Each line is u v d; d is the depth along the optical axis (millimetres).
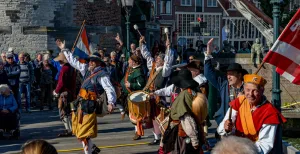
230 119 5789
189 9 57156
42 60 18375
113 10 27438
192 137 6805
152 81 10500
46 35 24578
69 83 11844
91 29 26469
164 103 9969
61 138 11859
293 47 6453
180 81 7000
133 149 10430
